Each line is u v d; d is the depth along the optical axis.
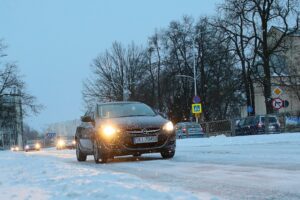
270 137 22.84
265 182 6.98
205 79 58.47
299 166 8.87
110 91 71.81
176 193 5.68
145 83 68.75
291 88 49.44
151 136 12.00
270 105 42.53
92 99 72.94
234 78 51.94
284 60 47.97
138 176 8.59
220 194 6.07
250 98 47.66
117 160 13.33
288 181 6.95
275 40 45.19
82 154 14.51
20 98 61.97
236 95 57.84
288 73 49.03
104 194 5.73
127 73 71.31
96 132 12.41
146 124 12.08
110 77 72.06
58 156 19.23
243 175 7.95
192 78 56.72
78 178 7.72
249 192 6.15
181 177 8.13
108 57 72.94
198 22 59.00
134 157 14.22
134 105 13.62
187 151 15.84
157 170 9.59
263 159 10.71
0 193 6.71
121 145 11.88
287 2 43.31
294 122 30.06
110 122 12.33
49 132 89.50
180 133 38.75
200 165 10.14
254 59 45.19
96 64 73.56
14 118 61.50
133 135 11.92
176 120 62.25
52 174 8.99
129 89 69.56
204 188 6.68
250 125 31.89
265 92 43.91
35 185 7.41
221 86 56.16
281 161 10.02
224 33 46.06
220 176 7.99
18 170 10.66
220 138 25.50
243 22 45.00
